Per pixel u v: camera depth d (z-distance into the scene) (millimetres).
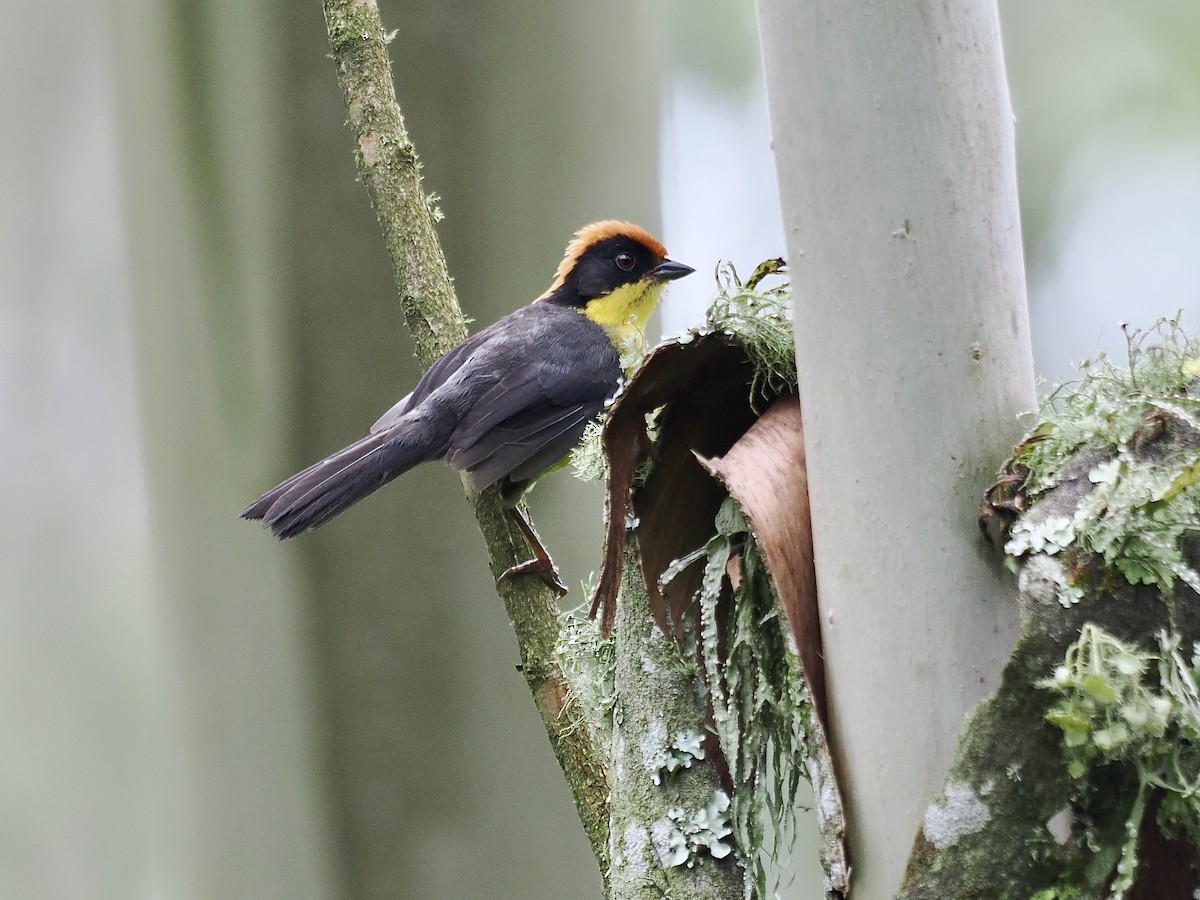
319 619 9281
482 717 9250
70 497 12750
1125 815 3326
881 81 3473
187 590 9430
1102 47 13383
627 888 4062
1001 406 3506
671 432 4223
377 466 7906
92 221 12594
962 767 3275
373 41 6977
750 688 3963
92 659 12805
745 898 3963
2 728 12711
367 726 9273
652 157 9680
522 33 9062
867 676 3508
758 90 14281
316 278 9148
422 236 6871
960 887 3279
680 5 14281
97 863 12766
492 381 8352
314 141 9094
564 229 9438
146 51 9094
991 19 3572
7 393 12578
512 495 7582
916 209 3477
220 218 9188
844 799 3539
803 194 3602
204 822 9445
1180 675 3139
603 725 5203
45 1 12219
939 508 3463
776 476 3770
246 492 9344
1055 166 13250
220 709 9391
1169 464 3223
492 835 9258
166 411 9398
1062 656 3199
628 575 4258
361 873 9273
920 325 3477
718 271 4309
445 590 9234
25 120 12359
